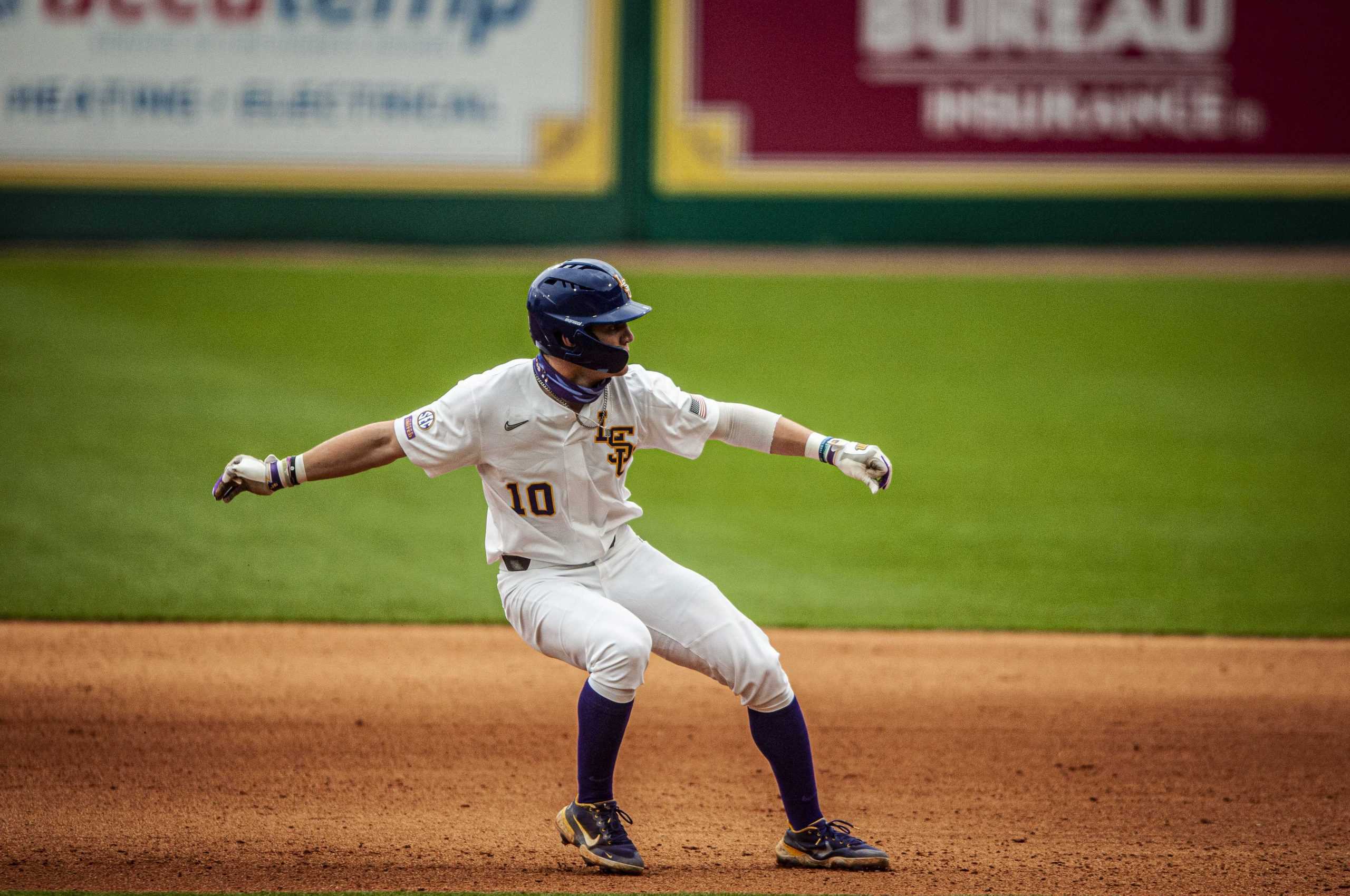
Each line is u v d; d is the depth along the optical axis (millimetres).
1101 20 65375
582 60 66125
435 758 21203
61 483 36844
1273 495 37531
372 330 53156
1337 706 23953
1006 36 65750
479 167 67062
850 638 27594
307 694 23984
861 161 67312
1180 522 35375
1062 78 66125
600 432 15781
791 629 28141
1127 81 65875
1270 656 26656
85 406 43500
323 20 65438
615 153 67312
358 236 67500
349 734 22141
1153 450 41531
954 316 56750
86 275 60094
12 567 30938
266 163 66625
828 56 66438
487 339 52438
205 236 67250
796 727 16422
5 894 15852
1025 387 48000
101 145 66125
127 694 23781
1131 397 46812
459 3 65438
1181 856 17734
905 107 66750
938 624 28484
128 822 18422
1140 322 55875
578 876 16594
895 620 28688
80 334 51469
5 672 24781
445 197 67312
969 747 21984
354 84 66062
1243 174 66438
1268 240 67188
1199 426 43750
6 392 44688
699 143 67375
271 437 40781
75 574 30594
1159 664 26172
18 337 50688
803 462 41031
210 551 32469
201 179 66562
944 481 38844
